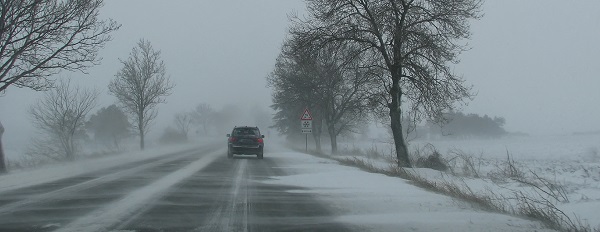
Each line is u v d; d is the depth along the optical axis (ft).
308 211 29.12
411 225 24.76
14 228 23.57
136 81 114.62
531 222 25.55
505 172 55.62
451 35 61.16
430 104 63.62
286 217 27.12
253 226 24.54
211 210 29.17
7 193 36.22
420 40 60.95
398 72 64.64
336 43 66.03
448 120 65.98
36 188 39.42
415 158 79.20
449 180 49.67
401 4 62.54
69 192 36.83
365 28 64.54
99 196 34.65
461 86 61.77
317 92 113.39
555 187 39.37
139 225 24.43
